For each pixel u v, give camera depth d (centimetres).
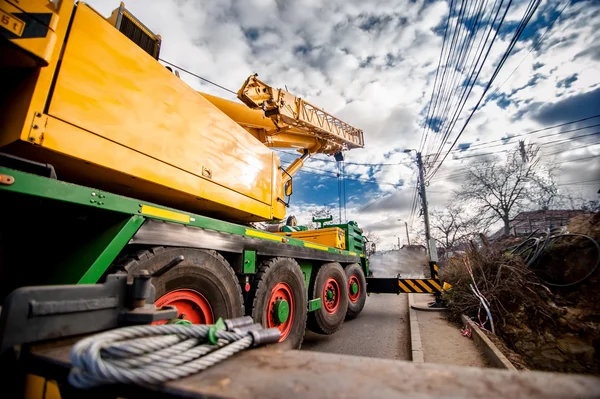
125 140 196
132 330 86
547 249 750
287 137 636
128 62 205
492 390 62
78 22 176
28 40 142
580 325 516
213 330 91
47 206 166
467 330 541
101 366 70
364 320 716
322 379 72
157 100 225
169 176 227
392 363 79
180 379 73
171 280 212
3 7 135
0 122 161
